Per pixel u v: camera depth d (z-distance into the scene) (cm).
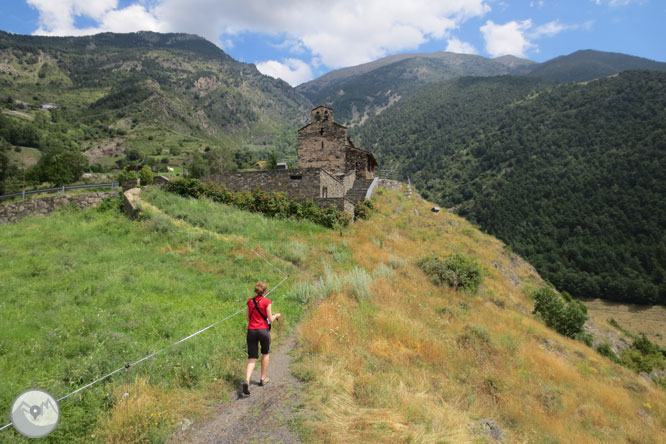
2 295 976
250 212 2342
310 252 1764
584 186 12631
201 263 1394
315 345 804
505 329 1560
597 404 1190
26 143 13925
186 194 2434
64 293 1002
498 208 13225
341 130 3953
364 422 535
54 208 2325
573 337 2439
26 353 662
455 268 2022
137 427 474
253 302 640
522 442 715
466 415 706
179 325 844
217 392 600
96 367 595
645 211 10494
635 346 3069
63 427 462
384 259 1922
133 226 1848
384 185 5316
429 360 947
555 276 9431
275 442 469
